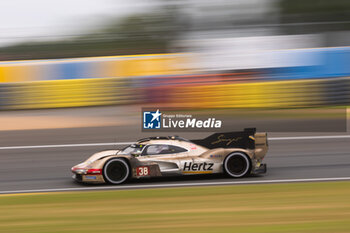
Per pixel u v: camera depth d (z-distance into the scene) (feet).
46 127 128.67
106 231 51.96
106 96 146.72
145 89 145.79
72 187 77.82
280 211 59.36
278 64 145.28
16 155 104.68
